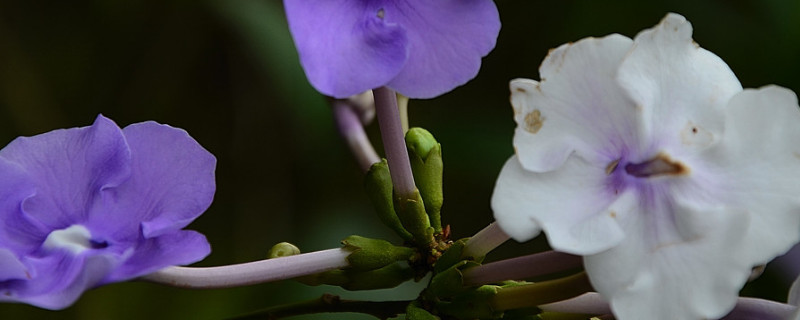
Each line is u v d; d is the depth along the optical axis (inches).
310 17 15.4
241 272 16.4
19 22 22.6
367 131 22.9
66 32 22.8
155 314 21.8
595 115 15.5
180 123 23.1
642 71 15.6
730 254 15.4
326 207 22.9
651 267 15.4
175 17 22.3
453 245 16.8
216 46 22.6
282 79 21.2
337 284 17.0
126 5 22.3
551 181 15.4
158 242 15.7
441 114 22.6
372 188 17.3
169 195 15.9
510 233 15.2
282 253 17.2
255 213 22.9
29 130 22.5
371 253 16.9
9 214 16.0
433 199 17.3
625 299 15.3
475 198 23.5
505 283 17.0
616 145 15.5
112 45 22.7
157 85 22.8
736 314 16.2
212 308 21.6
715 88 15.7
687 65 15.7
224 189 23.1
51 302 15.4
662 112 15.7
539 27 22.2
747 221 15.4
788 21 21.3
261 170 23.0
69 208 16.0
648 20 21.8
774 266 21.1
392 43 15.6
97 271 15.3
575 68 15.4
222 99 23.1
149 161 16.0
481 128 22.3
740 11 21.6
